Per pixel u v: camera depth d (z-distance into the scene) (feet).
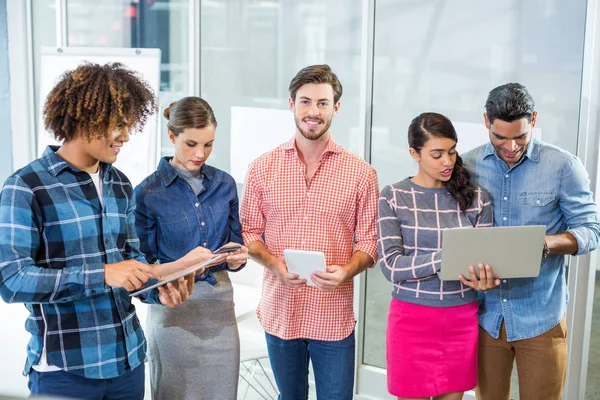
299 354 8.79
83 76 6.41
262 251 8.63
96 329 6.72
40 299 6.20
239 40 12.68
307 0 11.91
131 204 7.27
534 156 8.21
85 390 6.72
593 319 12.29
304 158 8.58
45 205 6.37
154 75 12.75
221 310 8.24
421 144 7.96
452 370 8.18
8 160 15.87
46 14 14.76
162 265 7.36
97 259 6.68
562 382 8.46
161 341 8.18
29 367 6.72
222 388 8.29
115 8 13.91
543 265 8.18
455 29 10.69
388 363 8.47
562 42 9.95
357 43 11.53
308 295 8.52
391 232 8.21
